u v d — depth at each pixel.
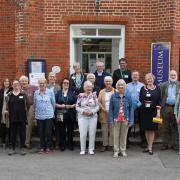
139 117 11.73
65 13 13.41
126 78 12.59
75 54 13.75
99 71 12.47
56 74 13.45
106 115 11.66
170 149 11.90
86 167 10.05
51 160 10.71
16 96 11.36
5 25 13.73
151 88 11.39
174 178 9.17
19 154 11.32
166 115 11.71
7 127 11.78
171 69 12.92
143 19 13.34
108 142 11.81
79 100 11.44
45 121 11.45
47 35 13.44
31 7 13.15
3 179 9.09
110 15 13.40
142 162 10.52
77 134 12.77
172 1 12.79
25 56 13.17
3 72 13.85
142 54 13.42
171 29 12.85
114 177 9.23
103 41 13.73
